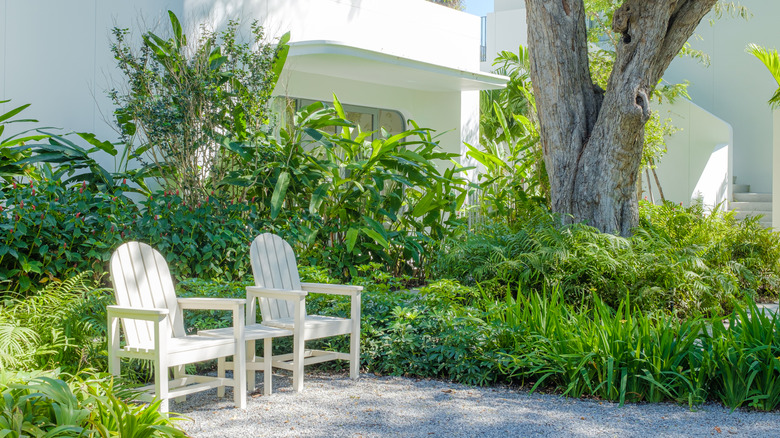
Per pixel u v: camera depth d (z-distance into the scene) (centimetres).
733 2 1484
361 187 774
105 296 451
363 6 1002
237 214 685
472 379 452
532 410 390
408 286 830
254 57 729
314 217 749
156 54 705
